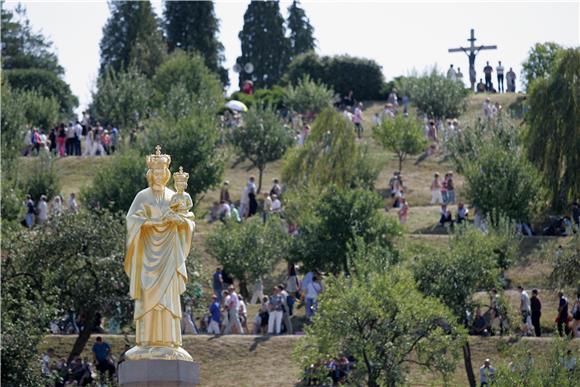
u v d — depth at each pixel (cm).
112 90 15512
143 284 4650
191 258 8631
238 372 8100
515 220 10469
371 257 8181
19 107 13812
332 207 9606
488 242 8631
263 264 9569
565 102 11069
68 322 8500
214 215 11494
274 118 13012
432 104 15438
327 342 7456
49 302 7925
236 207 12344
